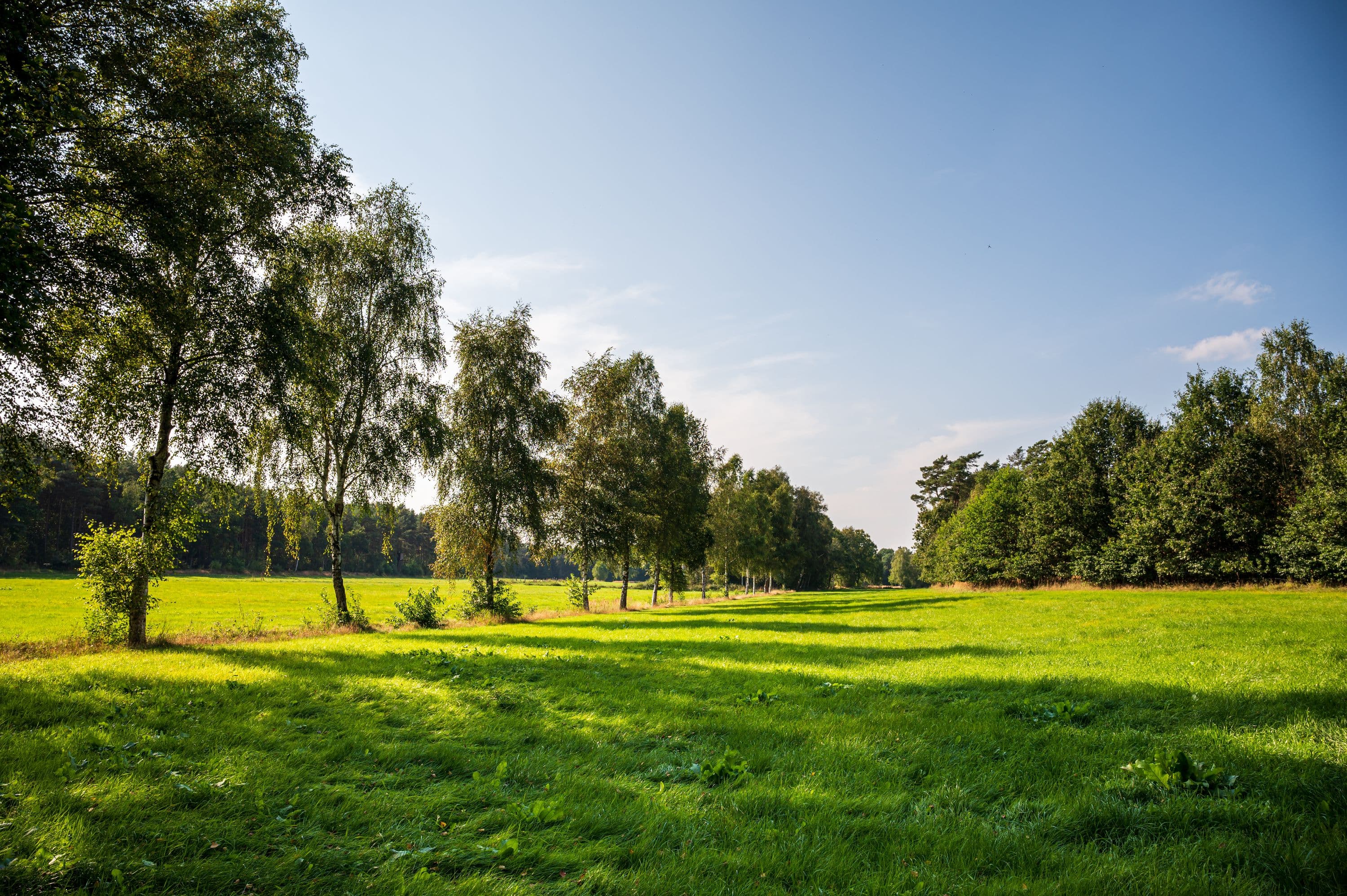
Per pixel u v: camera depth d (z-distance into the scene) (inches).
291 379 817.5
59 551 3139.8
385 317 1133.7
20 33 464.4
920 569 4138.8
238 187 730.8
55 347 623.5
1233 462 1568.7
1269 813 187.6
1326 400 1502.2
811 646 759.1
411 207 1167.6
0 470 644.7
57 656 697.0
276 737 307.1
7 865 157.5
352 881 163.3
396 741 309.3
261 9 759.1
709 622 1254.3
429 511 1374.3
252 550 4089.6
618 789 237.6
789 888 160.9
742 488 3223.4
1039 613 1165.7
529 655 646.5
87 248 594.2
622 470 1728.6
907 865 171.6
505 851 175.8
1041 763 253.6
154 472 772.0
